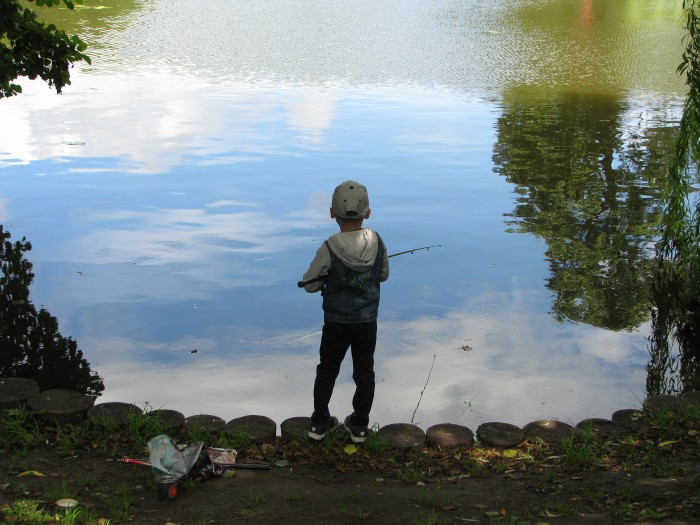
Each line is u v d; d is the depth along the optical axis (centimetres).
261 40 2214
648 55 2089
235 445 511
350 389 638
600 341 730
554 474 470
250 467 483
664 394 644
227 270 855
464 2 2814
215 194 1098
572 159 1294
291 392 625
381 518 418
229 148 1315
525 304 800
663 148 1348
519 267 890
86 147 1295
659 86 1792
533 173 1226
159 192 1102
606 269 891
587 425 539
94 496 438
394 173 1217
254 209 1044
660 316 782
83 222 989
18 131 1373
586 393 641
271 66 1944
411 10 2666
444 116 1552
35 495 433
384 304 794
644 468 478
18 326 727
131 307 771
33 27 859
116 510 420
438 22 2489
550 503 431
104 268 856
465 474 482
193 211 1034
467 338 729
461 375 661
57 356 678
